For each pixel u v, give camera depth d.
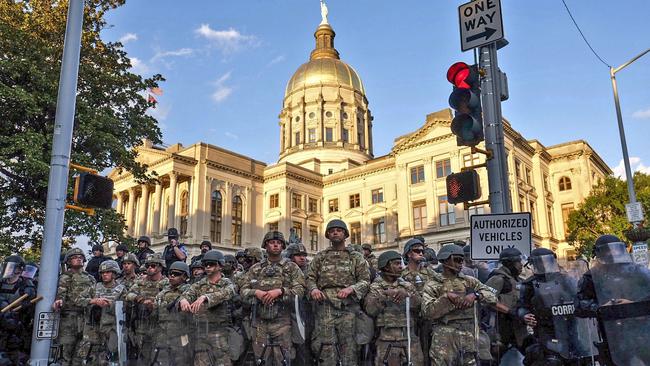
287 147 69.50
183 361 6.66
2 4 20.25
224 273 9.92
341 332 6.36
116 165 21.72
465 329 5.94
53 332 7.11
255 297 6.55
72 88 7.66
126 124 22.16
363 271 6.60
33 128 19.17
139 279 8.52
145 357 7.20
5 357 7.62
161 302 7.11
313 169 61.84
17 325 7.78
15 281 8.11
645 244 10.82
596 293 5.23
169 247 13.09
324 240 54.81
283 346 6.34
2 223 19.03
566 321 5.85
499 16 7.82
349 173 54.34
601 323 5.30
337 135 67.69
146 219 51.12
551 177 49.38
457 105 7.23
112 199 7.88
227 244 48.72
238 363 6.62
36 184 18.23
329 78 71.06
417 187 45.09
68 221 18.19
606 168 53.97
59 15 20.78
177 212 48.19
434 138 44.28
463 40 8.12
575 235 36.81
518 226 7.13
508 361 6.34
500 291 6.57
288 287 6.66
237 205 51.62
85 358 7.79
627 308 5.01
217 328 6.71
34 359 6.85
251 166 53.59
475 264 9.38
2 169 18.19
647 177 34.66
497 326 6.34
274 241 6.85
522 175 43.47
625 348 4.95
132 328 7.52
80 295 8.07
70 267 8.38
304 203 54.19
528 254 6.98
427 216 43.72
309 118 68.94
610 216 35.25
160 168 48.53
